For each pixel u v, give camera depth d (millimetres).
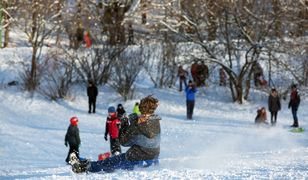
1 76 43469
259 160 11484
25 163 21328
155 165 9281
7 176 11234
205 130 30484
